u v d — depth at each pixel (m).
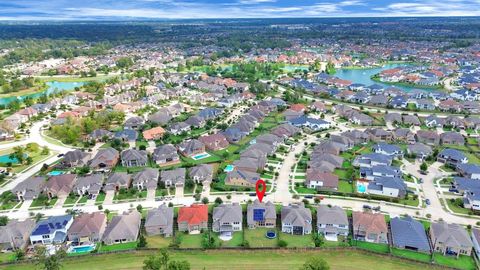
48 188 131.38
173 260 97.31
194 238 108.50
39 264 97.25
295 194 132.00
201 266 96.00
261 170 149.50
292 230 110.88
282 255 100.69
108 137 189.75
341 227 110.12
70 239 107.44
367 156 156.50
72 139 184.62
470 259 99.38
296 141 184.50
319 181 136.00
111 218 118.31
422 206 124.12
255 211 115.50
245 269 95.06
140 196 131.38
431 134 182.25
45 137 197.25
